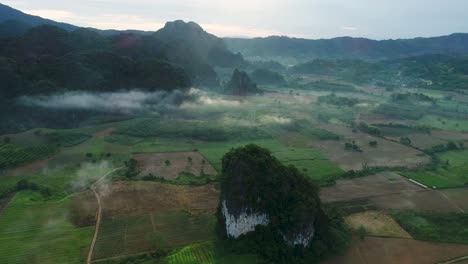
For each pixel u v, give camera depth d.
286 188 94.19
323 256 91.12
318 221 94.69
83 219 107.56
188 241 98.31
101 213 111.12
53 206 114.56
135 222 106.62
